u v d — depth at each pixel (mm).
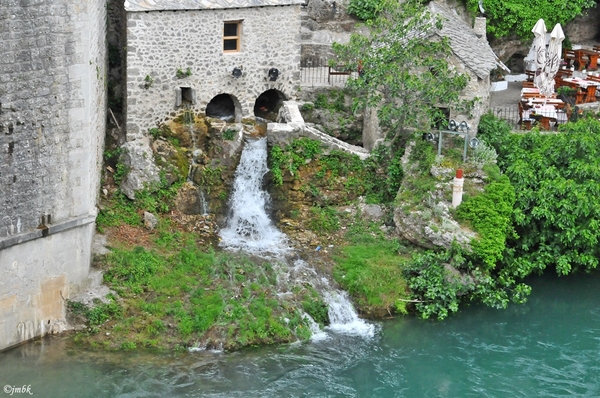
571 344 29438
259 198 33719
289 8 34469
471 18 40125
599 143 33469
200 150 33750
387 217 33156
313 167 34000
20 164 26109
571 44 43406
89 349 27156
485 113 35844
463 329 29766
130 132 33250
